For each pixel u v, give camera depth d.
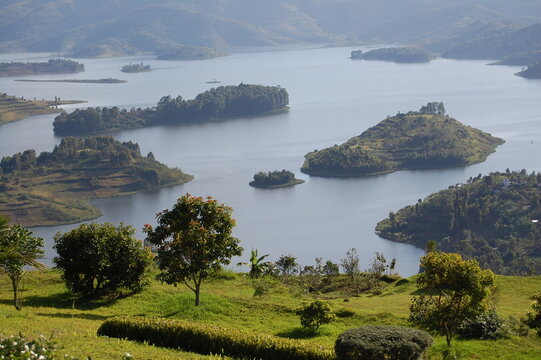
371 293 51.44
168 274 40.06
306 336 34.59
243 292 47.53
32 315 34.88
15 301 37.81
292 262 61.06
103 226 44.41
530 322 35.69
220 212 40.47
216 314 39.12
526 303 44.25
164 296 44.00
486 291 31.39
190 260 40.94
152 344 28.17
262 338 26.98
